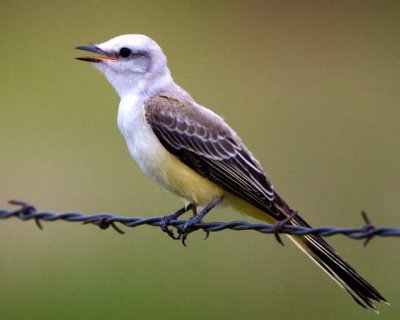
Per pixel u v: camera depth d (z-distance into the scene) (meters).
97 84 19.12
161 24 21.78
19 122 17.89
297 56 21.33
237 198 9.52
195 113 9.64
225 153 9.54
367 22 22.62
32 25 21.45
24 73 19.75
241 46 21.55
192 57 20.92
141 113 9.55
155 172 9.57
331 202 15.87
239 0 22.67
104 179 15.97
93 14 21.86
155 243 14.38
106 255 14.43
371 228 7.34
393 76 20.69
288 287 13.89
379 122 18.62
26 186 16.05
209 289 13.95
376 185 16.33
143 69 9.82
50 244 14.59
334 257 8.66
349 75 20.73
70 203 15.67
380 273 14.18
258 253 14.11
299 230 7.74
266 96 19.53
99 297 13.77
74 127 17.59
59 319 13.58
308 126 18.38
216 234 14.30
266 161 17.05
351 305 13.57
